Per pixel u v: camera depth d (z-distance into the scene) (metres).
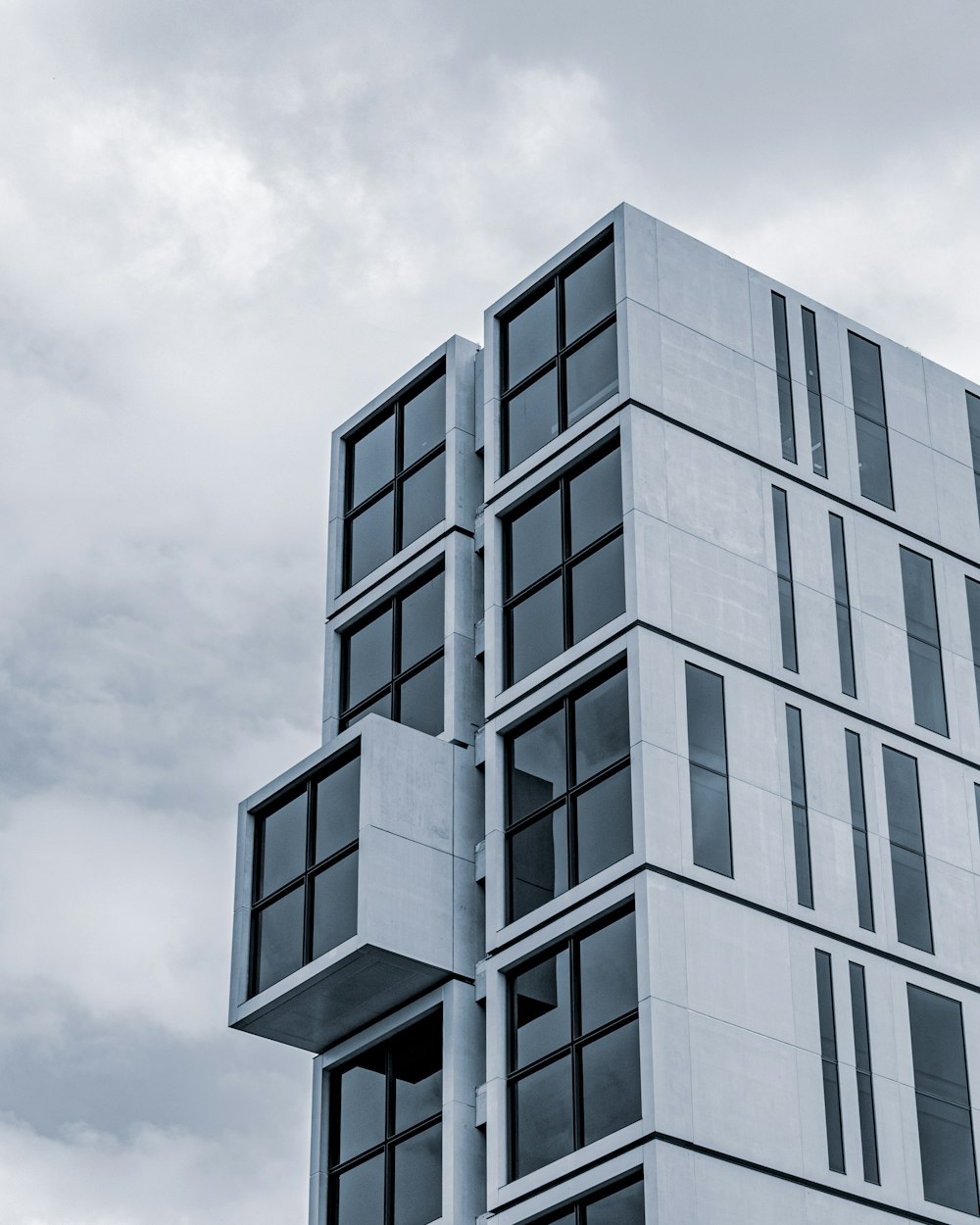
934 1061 46.75
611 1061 43.72
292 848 50.38
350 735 49.72
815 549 50.94
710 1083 43.25
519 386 52.72
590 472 49.97
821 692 49.25
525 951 46.22
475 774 50.00
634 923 44.50
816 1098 44.59
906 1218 44.62
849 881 47.47
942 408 55.56
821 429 52.69
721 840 45.88
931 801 49.84
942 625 52.34
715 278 52.59
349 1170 48.59
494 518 51.56
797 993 45.41
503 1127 45.06
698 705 47.00
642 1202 42.06
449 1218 45.34
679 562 48.34
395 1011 48.91
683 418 50.09
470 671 51.25
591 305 51.84
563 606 49.16
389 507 55.31
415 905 47.81
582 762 47.09
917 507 53.50
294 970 48.75
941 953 48.09
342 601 54.97
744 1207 42.47
